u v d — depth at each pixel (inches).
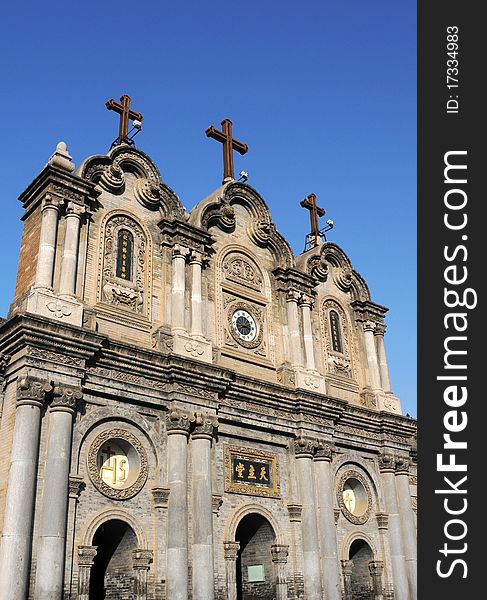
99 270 1157.1
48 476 936.3
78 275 1117.7
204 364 1173.7
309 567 1229.7
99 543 1106.7
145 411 1111.6
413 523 1497.3
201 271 1299.2
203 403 1165.1
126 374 1098.7
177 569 1024.9
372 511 1461.6
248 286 1407.5
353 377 1577.3
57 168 1128.2
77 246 1125.7
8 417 981.2
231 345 1316.4
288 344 1428.4
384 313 1705.2
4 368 1016.9
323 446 1352.1
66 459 958.4
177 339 1186.6
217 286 1339.8
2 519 915.4
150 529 1052.5
